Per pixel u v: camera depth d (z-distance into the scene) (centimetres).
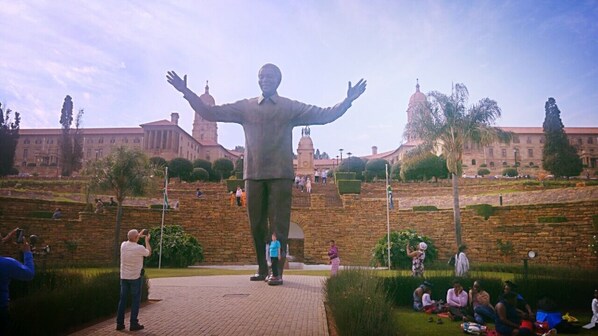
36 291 843
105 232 3031
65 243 2816
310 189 4509
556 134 5972
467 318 1100
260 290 1311
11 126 6988
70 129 8525
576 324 1041
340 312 757
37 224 2750
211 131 12056
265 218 1523
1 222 2620
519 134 9100
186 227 3288
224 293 1249
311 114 1464
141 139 9181
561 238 2553
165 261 2689
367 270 1216
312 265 3078
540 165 8962
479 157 8969
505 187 4238
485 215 2964
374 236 3328
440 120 2520
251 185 1477
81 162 8769
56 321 749
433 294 1305
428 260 2658
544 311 1041
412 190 4481
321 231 3375
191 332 780
